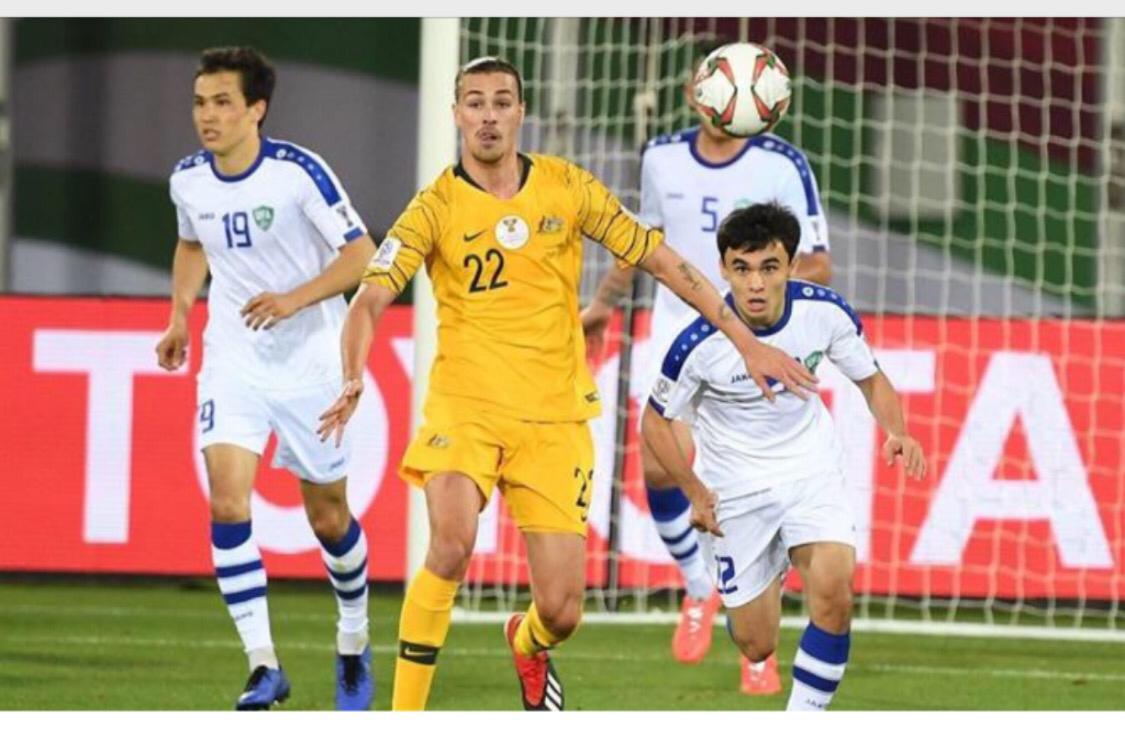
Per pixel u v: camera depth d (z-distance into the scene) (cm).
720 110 2778
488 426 2131
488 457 2136
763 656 2298
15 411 3778
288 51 4247
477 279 2133
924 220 4259
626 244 2148
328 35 4250
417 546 3266
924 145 4269
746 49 2808
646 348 3644
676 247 2886
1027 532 3597
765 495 2195
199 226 2466
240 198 2442
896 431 2181
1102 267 4191
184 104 4272
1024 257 4259
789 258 2125
